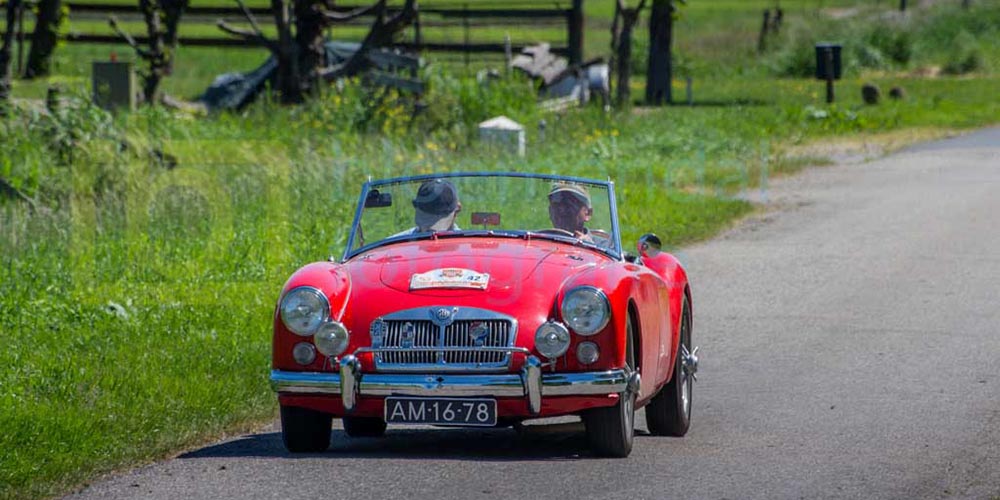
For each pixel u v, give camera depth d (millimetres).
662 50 163500
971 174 96938
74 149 69125
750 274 59656
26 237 54344
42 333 41594
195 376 36156
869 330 46938
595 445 28406
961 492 26094
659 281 31250
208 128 94125
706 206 80000
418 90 110250
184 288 49062
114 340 40656
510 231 31859
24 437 29578
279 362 27953
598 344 27109
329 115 100438
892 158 108625
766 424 33188
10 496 25594
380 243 31906
